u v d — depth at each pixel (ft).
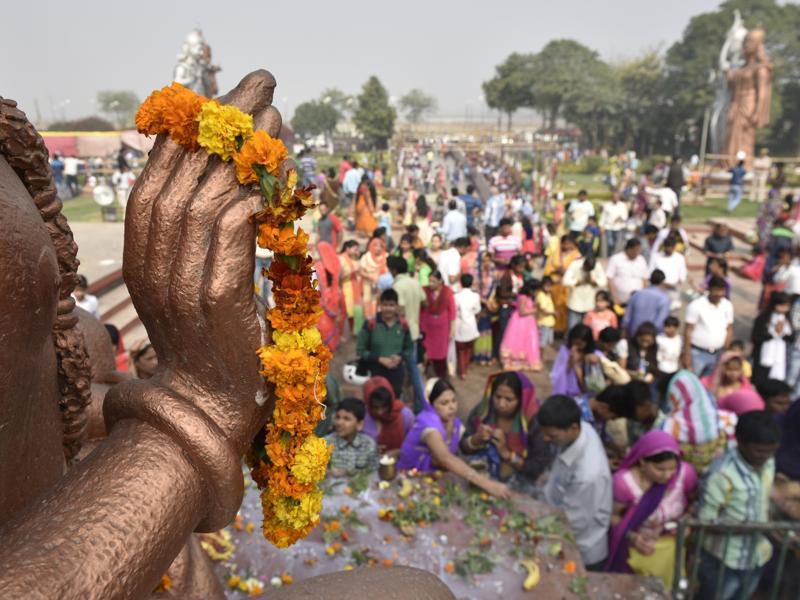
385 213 48.44
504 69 240.94
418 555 11.02
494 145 178.81
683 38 183.21
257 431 4.80
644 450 12.52
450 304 24.41
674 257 29.50
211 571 6.76
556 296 30.66
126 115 262.67
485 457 15.20
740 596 12.33
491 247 33.37
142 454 4.16
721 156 100.99
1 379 3.70
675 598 11.69
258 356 4.57
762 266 42.01
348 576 5.75
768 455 11.76
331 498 12.50
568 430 12.52
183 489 4.14
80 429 5.23
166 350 4.61
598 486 12.46
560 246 32.35
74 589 3.47
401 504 12.39
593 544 12.63
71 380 5.04
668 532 12.63
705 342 23.11
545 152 155.22
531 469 14.69
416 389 23.00
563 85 204.13
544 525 11.88
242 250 4.41
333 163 143.74
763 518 12.25
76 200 76.23
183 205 4.44
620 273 28.68
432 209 69.67
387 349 21.08
